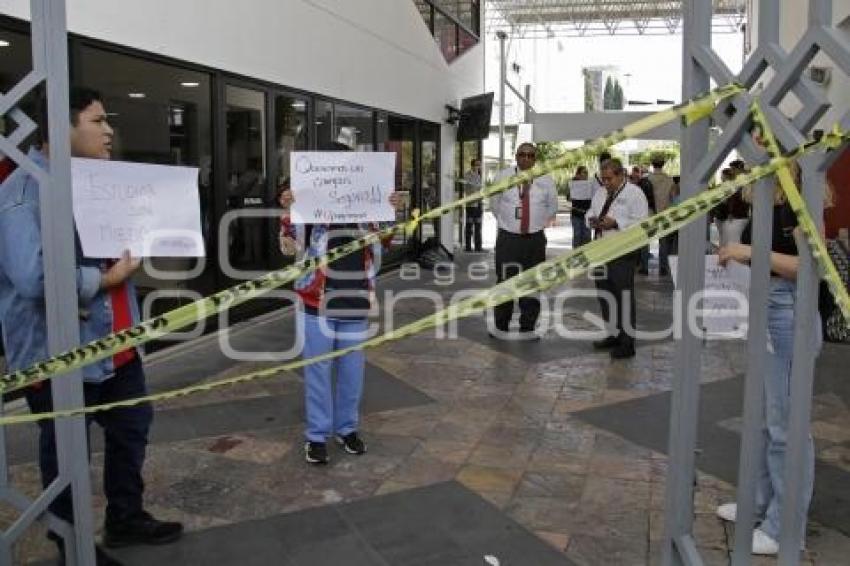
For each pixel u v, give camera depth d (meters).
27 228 2.68
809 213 1.62
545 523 3.70
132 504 3.43
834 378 6.06
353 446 4.59
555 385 6.12
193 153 7.32
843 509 3.77
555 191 7.79
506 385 6.11
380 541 3.54
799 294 1.68
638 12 29.64
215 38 7.49
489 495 4.02
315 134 9.74
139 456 3.40
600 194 7.38
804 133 1.63
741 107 1.72
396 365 6.71
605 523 3.70
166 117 6.92
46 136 2.75
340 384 4.55
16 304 2.82
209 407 5.45
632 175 14.86
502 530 3.63
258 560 3.37
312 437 4.43
